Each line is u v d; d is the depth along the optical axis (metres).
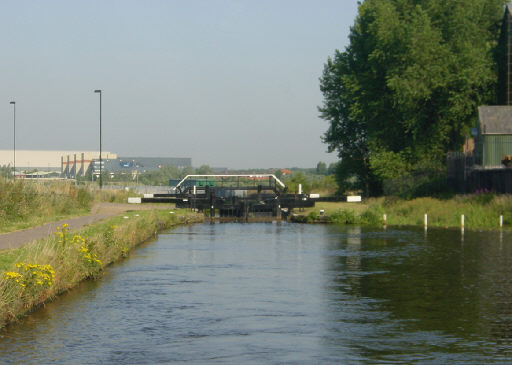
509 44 72.69
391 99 75.88
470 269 26.72
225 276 24.80
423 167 73.50
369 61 78.31
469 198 57.75
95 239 26.84
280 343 14.46
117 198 72.88
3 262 20.52
